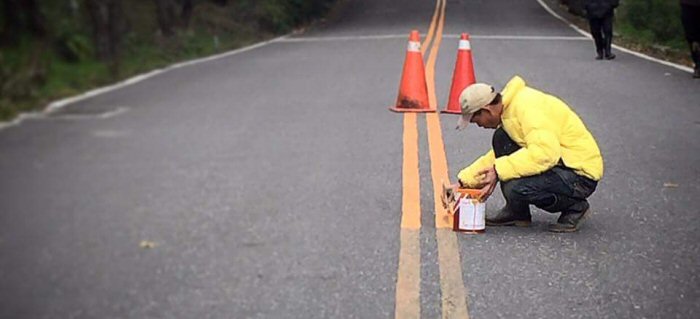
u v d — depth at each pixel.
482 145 7.84
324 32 21.48
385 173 6.50
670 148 7.89
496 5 31.39
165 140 4.99
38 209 3.75
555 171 5.49
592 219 5.82
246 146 5.85
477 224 5.46
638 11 20.00
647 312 4.34
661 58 15.95
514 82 5.59
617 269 4.91
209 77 7.45
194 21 8.55
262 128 6.48
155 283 3.95
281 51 14.27
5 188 3.67
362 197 5.80
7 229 3.67
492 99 5.49
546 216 5.95
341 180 6.04
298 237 4.87
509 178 5.46
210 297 4.03
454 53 15.56
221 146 5.56
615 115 9.42
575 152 5.50
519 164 5.42
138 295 3.83
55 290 3.62
